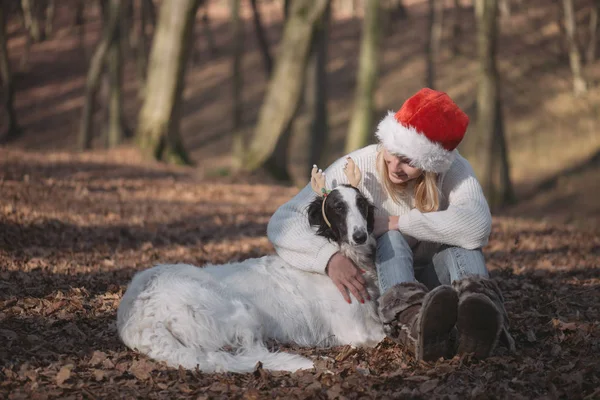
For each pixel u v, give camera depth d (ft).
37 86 132.46
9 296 17.71
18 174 37.93
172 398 12.23
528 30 129.49
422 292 13.87
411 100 14.44
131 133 98.48
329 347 15.43
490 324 13.10
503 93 108.17
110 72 89.76
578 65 106.42
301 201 15.79
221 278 15.37
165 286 14.49
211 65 129.70
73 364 13.44
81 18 139.03
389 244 14.69
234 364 13.69
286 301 15.28
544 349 14.93
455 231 14.35
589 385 12.55
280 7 158.40
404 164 14.58
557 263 25.58
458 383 12.82
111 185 41.06
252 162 58.08
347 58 126.52
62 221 28.48
